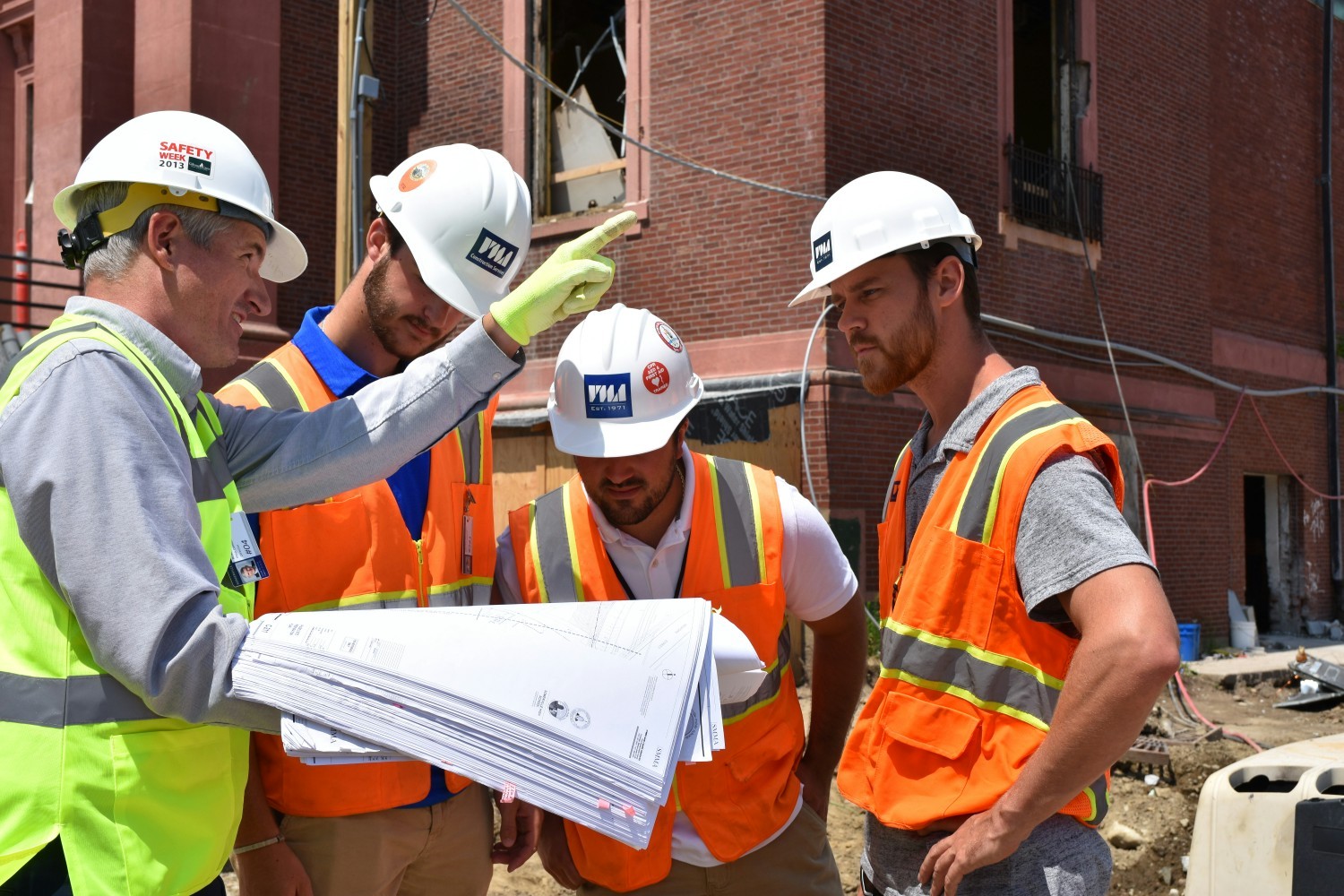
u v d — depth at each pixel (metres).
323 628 1.55
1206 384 12.37
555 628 1.60
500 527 10.02
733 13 9.05
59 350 1.59
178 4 8.96
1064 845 1.95
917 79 9.20
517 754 1.50
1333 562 14.26
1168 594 11.54
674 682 1.57
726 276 9.05
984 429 2.06
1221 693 9.70
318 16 10.69
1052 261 10.41
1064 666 1.95
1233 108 13.45
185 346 1.82
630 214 1.98
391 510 2.35
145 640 1.47
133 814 1.56
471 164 2.43
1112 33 11.27
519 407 10.16
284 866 2.15
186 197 1.76
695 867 2.33
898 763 2.06
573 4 12.77
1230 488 12.84
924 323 2.16
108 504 1.51
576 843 2.39
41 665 1.56
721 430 8.94
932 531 2.07
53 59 10.12
